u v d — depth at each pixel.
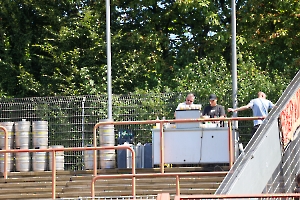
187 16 87.44
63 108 62.00
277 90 70.38
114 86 81.88
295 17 85.12
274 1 85.56
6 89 85.44
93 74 81.81
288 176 39.53
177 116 48.72
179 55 86.50
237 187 34.66
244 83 69.94
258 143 37.44
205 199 25.69
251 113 63.78
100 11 86.00
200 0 82.38
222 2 87.00
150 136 61.31
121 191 47.06
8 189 49.66
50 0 86.44
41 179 50.47
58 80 82.88
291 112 40.62
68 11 87.25
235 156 48.25
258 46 83.75
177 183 40.31
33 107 62.19
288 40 84.50
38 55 84.31
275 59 84.50
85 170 50.62
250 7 85.44
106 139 52.12
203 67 76.06
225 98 65.19
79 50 84.12
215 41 84.25
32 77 84.31
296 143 40.94
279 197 25.70
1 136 54.38
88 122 61.81
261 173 37.16
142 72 82.88
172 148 48.31
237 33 85.44
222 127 47.97
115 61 82.69
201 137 48.06
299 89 41.72
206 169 47.84
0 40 86.00
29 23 87.06
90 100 61.91
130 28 87.88
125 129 60.78
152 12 87.81
